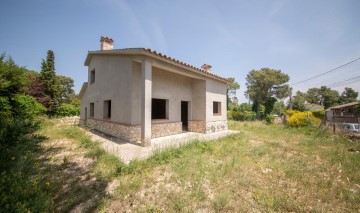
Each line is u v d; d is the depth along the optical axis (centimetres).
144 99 630
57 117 1822
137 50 624
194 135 882
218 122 1114
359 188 377
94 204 283
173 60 718
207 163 481
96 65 1055
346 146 773
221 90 1157
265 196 328
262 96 3155
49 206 268
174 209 280
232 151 626
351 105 2447
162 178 388
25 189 276
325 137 976
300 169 475
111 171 397
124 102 753
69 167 434
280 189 361
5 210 231
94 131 973
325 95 4828
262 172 449
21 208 238
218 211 280
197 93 1034
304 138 948
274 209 292
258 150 636
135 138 721
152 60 666
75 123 1524
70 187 334
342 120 1284
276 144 771
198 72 897
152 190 337
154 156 495
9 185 279
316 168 489
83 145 627
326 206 303
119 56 797
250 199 320
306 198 330
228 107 3381
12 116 816
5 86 813
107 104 959
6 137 466
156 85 832
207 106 1005
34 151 521
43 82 2078
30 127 638
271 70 3070
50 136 787
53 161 467
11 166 357
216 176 399
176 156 533
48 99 1975
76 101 3078
